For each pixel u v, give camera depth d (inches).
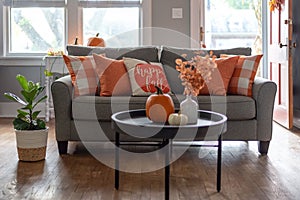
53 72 199.6
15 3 214.7
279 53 194.9
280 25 196.2
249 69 148.2
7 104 219.5
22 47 219.6
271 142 159.8
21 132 130.5
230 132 138.9
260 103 138.6
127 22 216.5
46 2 215.8
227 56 157.3
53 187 107.7
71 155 139.9
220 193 103.7
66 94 138.8
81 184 110.3
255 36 255.0
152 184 110.8
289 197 100.6
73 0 214.2
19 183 110.7
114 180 114.0
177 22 215.0
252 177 116.4
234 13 252.7
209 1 251.6
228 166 127.6
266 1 228.4
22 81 134.0
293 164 129.2
